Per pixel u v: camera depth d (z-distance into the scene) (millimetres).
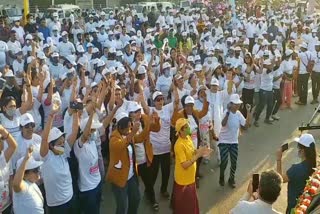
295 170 5508
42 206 5449
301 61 14477
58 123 8984
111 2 42938
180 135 6742
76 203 6426
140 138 7098
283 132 12141
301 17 29969
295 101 15203
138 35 19547
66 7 31422
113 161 6512
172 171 9523
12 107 7047
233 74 11750
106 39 18500
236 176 9359
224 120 8594
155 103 8289
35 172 5414
